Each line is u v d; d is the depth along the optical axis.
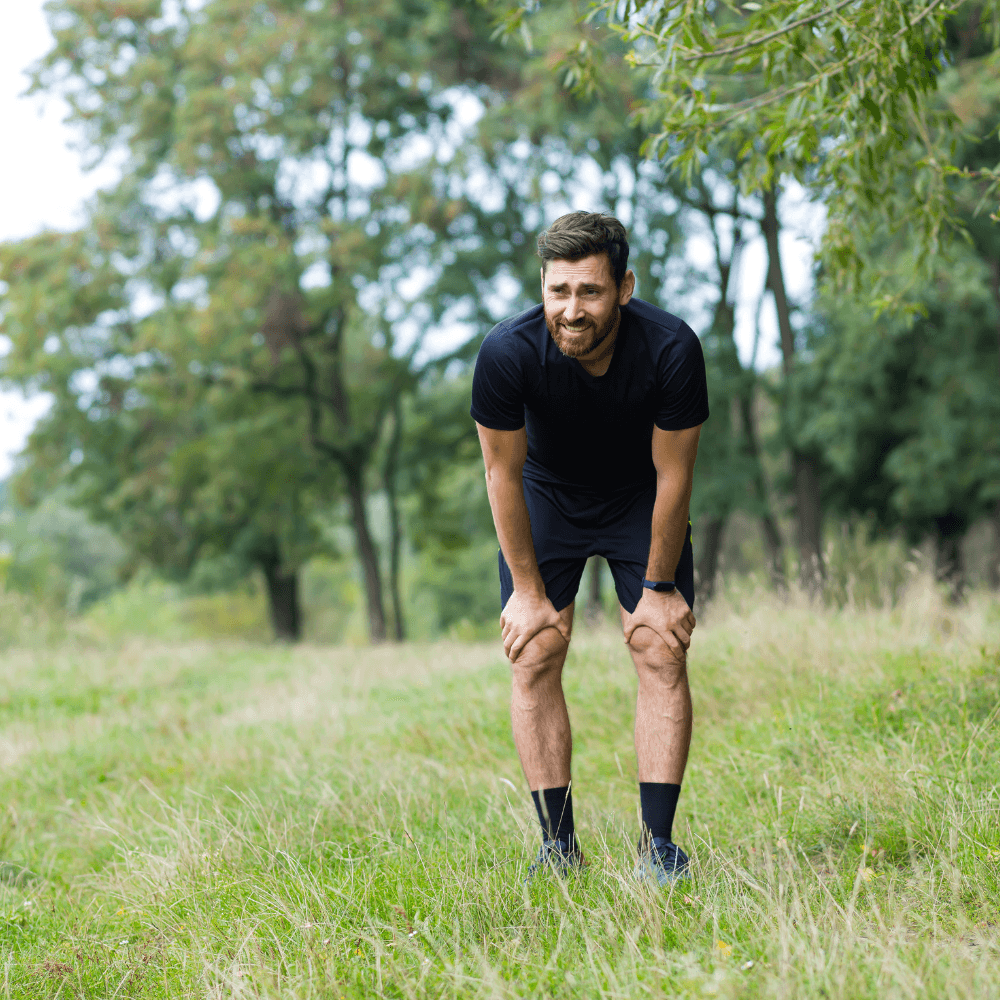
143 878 3.33
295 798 4.25
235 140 18.00
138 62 18.22
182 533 23.73
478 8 17.08
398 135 19.09
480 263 17.89
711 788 3.97
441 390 21.95
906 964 2.00
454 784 4.40
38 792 5.46
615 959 2.20
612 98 13.91
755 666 5.59
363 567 21.81
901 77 3.66
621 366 2.71
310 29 17.36
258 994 2.24
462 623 12.21
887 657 5.32
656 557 2.90
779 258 14.78
